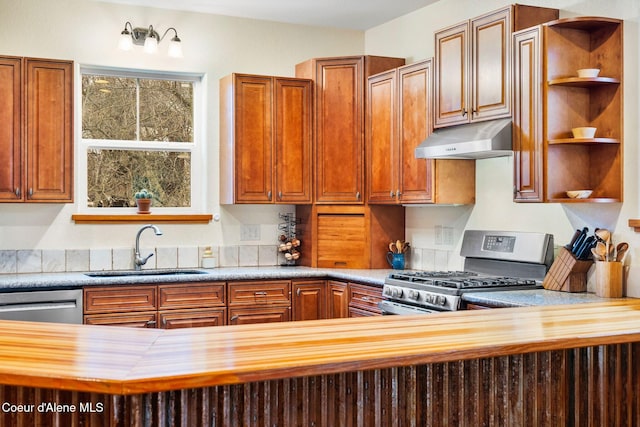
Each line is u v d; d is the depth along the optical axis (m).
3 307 3.97
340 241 5.12
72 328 2.36
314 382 2.10
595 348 2.50
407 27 5.23
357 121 5.05
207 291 4.51
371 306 4.41
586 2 3.66
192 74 5.19
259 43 5.37
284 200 5.07
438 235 4.86
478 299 3.46
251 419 2.01
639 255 3.34
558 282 3.66
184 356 1.89
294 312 4.77
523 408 2.35
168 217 5.02
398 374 2.20
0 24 4.58
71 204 4.77
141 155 5.09
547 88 3.46
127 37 4.74
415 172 4.56
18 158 4.30
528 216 4.06
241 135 4.95
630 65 3.39
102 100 4.98
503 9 3.75
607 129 3.49
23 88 4.30
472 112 3.98
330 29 5.64
